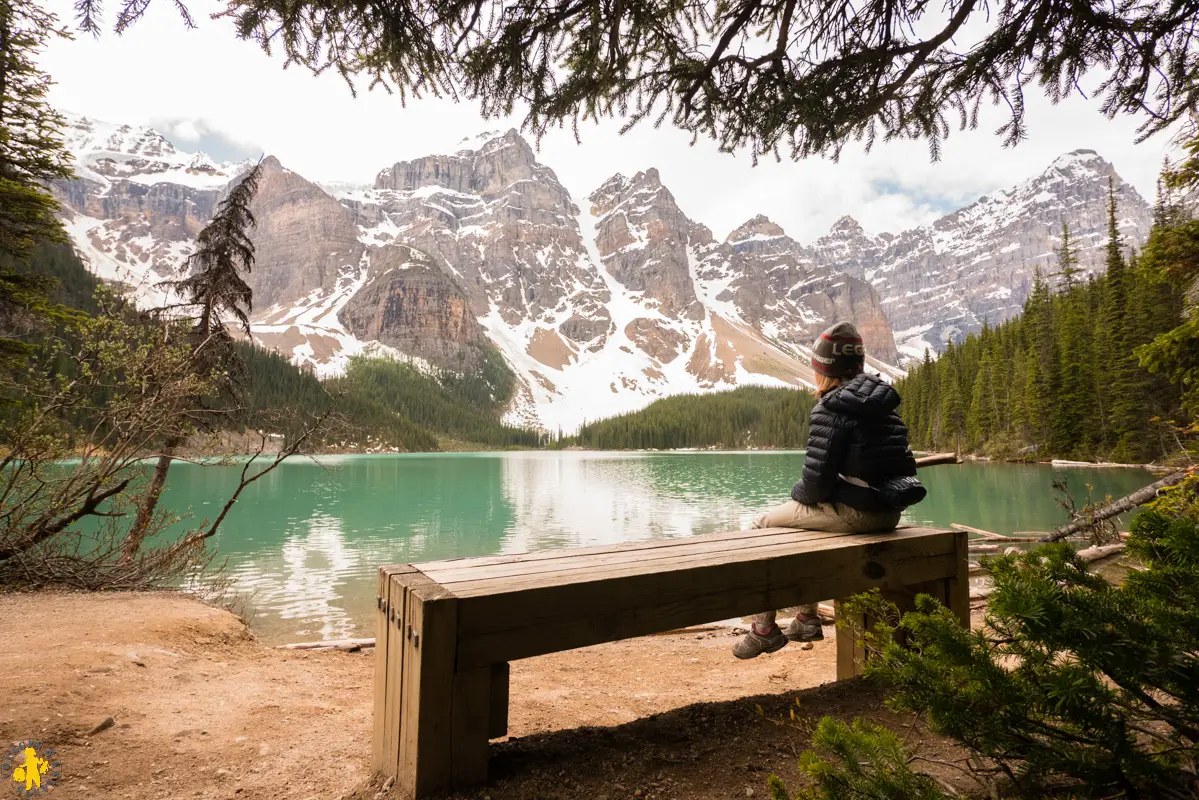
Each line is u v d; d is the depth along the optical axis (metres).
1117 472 32.72
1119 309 38.88
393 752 2.10
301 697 3.64
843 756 1.31
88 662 3.80
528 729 3.00
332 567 13.30
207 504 27.42
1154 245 5.82
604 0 2.57
